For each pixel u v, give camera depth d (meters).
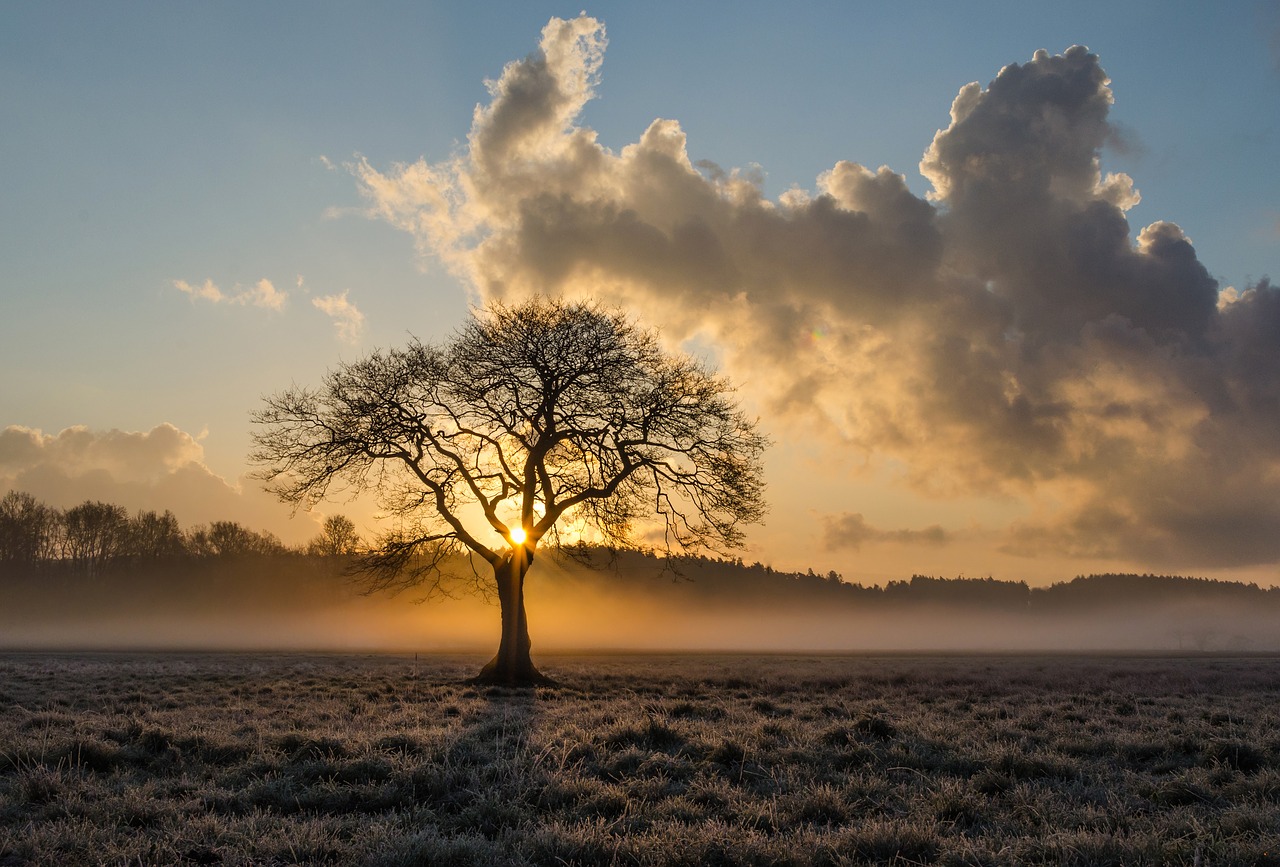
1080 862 6.53
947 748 12.04
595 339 30.75
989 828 7.69
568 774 9.49
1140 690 25.11
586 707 19.12
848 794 8.91
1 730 12.56
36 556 121.75
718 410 31.38
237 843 6.85
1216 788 9.56
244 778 9.52
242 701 19.14
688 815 8.07
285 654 56.16
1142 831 7.25
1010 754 10.68
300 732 11.97
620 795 8.45
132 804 7.91
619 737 12.41
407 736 11.87
